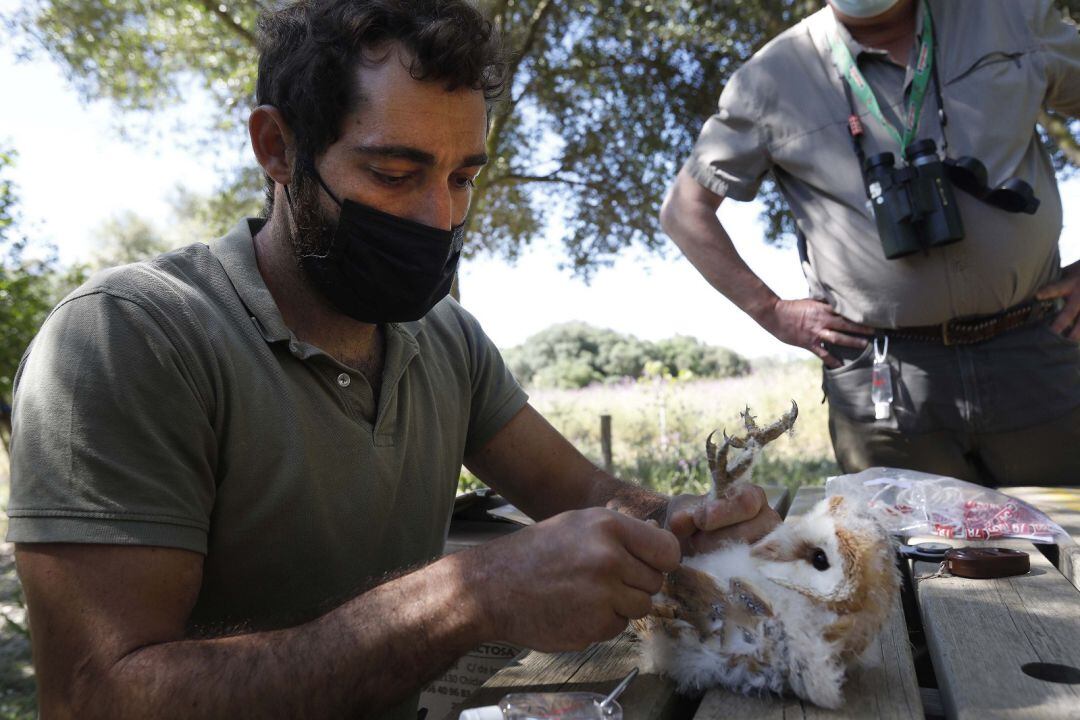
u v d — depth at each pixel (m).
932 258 2.46
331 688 1.06
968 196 2.44
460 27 1.29
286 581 1.36
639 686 1.21
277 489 1.32
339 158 1.33
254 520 1.32
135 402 1.19
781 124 2.75
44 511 1.12
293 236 1.41
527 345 25.09
